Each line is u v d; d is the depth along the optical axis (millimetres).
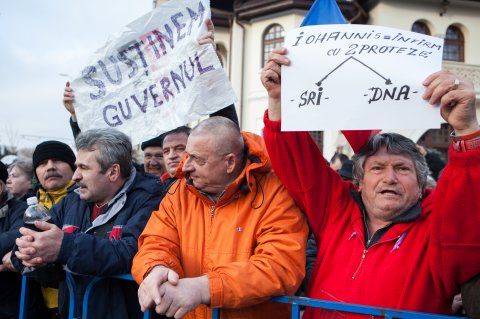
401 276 1550
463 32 13562
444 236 1388
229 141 1722
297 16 12844
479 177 1285
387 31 1492
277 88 1644
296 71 1545
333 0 1812
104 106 2365
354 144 1822
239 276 1489
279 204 1729
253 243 1691
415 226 1613
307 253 2295
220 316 1638
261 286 1493
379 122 1429
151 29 2240
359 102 1461
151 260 1615
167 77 2188
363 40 1501
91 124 2377
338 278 1665
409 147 1657
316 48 1539
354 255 1670
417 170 1646
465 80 1312
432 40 1442
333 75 1500
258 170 1779
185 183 1859
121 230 1948
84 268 1703
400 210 1620
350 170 3650
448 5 13305
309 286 1767
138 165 3781
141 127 2258
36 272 1966
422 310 1506
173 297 1414
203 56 2049
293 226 1693
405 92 1413
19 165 4051
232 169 1739
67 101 2461
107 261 1753
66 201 2303
